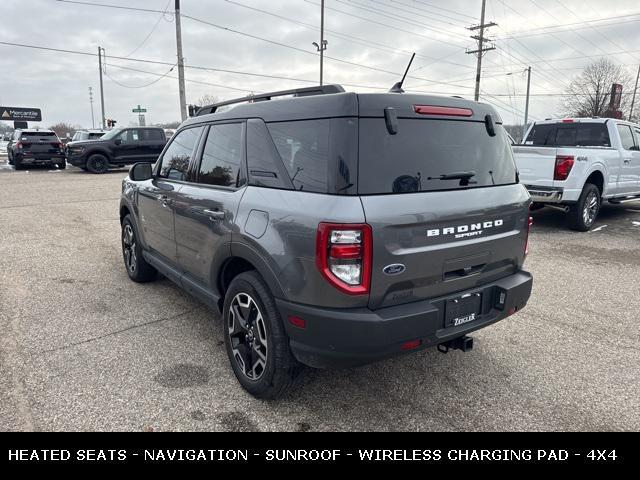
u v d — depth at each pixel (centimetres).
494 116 323
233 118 339
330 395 318
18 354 366
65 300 484
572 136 934
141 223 482
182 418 290
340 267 244
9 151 2397
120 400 306
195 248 366
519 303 317
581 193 805
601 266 633
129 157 1997
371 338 248
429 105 280
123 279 554
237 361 322
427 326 264
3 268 595
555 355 380
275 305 283
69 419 286
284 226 266
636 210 1120
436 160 279
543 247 735
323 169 256
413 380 338
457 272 287
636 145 968
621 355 381
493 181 314
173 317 443
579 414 301
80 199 1213
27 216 968
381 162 255
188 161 393
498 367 359
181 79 2520
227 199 319
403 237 254
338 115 254
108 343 387
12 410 293
